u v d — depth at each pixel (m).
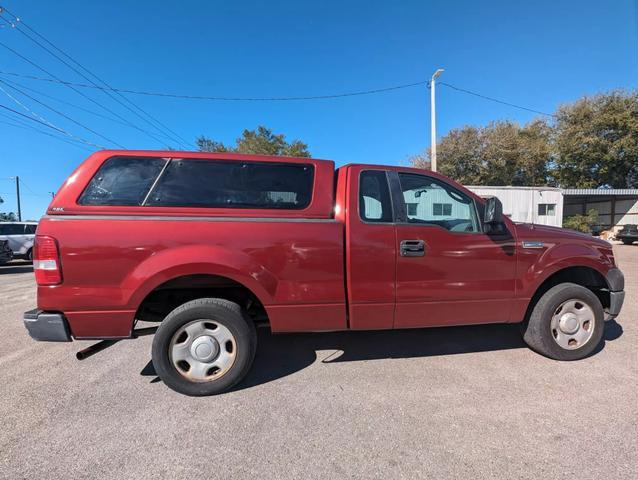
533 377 3.18
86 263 2.66
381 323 3.15
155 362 2.82
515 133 30.88
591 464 2.08
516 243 3.37
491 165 30.97
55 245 2.63
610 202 25.41
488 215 3.18
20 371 3.39
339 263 3.01
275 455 2.18
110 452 2.21
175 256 2.73
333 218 3.10
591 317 3.54
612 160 26.80
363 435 2.37
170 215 2.80
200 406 2.74
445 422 2.51
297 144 41.34
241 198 2.96
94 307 2.69
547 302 3.47
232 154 3.06
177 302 3.16
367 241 3.05
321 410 2.67
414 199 3.33
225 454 2.19
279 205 3.01
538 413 2.61
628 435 2.34
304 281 2.96
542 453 2.18
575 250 3.51
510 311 3.39
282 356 3.69
